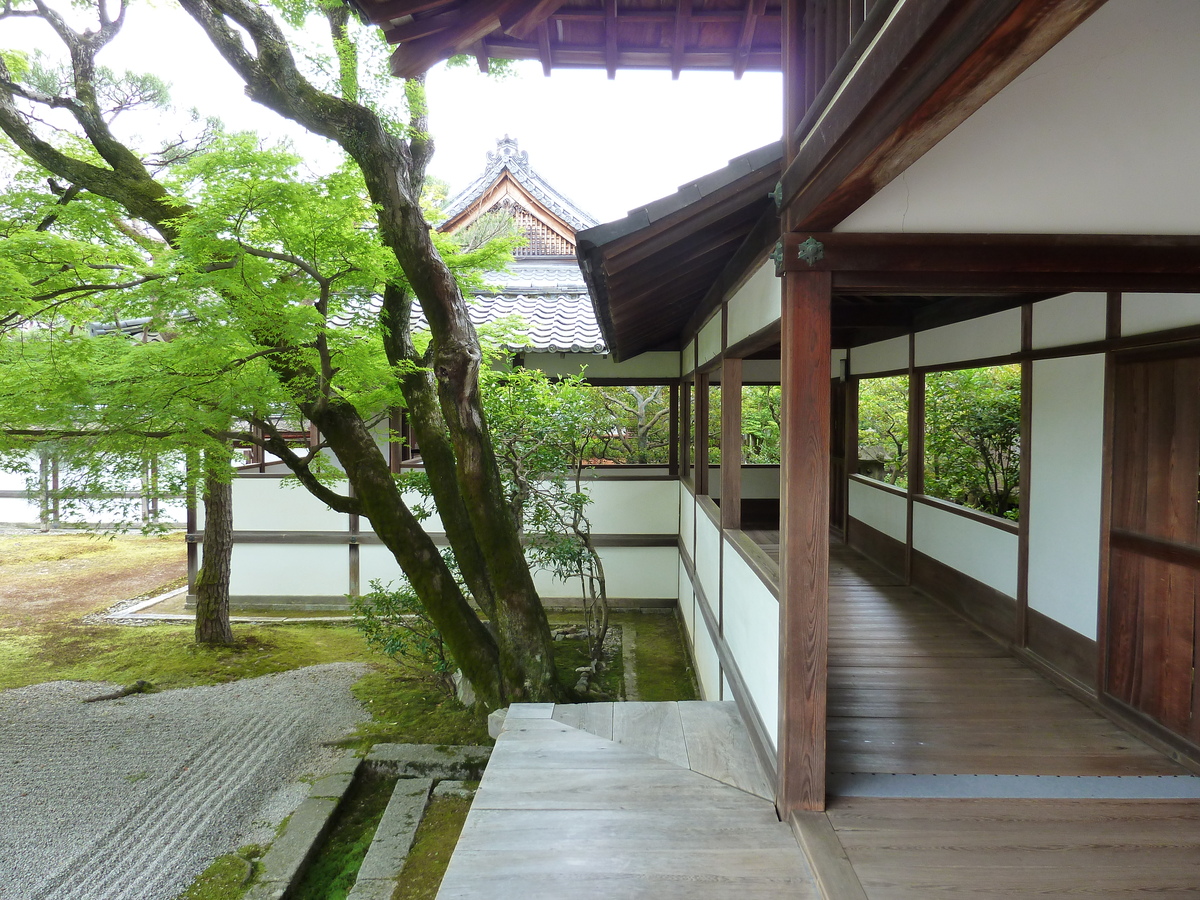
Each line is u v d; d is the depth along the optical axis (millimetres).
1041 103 2109
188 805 4508
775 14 3131
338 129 4953
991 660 4418
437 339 5383
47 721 5738
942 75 1324
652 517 8781
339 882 4031
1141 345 3328
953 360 5414
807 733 2686
